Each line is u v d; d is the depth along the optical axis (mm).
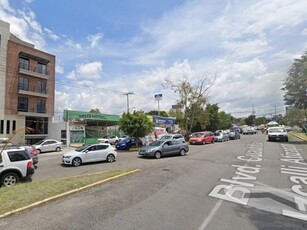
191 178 10578
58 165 18328
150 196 7723
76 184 8742
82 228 5281
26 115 39312
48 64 43312
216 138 38469
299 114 52312
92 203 6961
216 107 58625
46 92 42500
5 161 10539
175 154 20953
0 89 36875
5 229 5211
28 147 17047
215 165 14398
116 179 10250
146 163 16922
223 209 6531
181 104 45406
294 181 9883
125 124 29484
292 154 19266
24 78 39875
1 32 37281
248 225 5453
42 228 5262
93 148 18719
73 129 40500
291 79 31578
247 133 63562
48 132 42438
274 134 33312
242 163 15031
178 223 5574
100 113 44125
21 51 39062
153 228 5293
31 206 6484
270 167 13414
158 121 47031
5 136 36250
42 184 8820
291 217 5941
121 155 23406
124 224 5500
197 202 7141
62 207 6598
